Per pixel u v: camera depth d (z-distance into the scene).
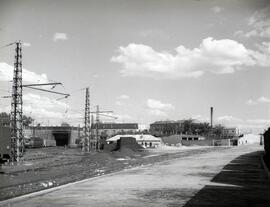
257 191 19.64
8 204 15.94
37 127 124.25
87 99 73.81
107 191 19.86
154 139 116.69
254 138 163.25
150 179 25.98
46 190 20.33
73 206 15.35
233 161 46.47
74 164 42.59
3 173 30.62
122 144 81.69
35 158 50.50
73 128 128.12
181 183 23.41
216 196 17.91
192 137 141.00
